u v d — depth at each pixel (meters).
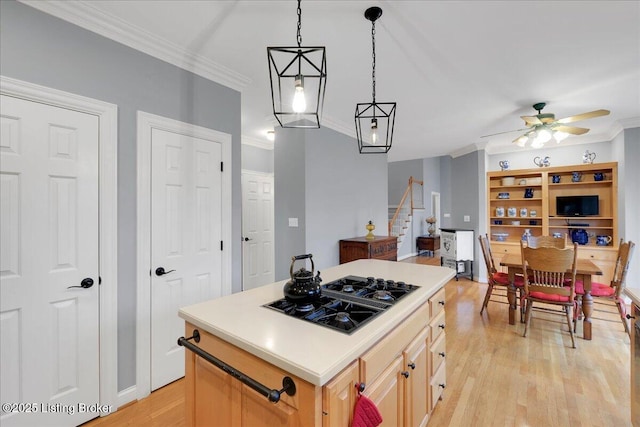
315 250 3.75
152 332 2.13
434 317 1.80
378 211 5.10
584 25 1.96
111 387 1.91
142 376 2.07
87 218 1.83
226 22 1.94
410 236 7.77
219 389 1.18
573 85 2.88
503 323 3.39
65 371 1.74
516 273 3.35
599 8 1.79
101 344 1.88
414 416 1.47
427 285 1.75
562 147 5.17
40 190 1.66
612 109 3.54
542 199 5.04
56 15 1.71
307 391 0.88
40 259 1.66
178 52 2.24
